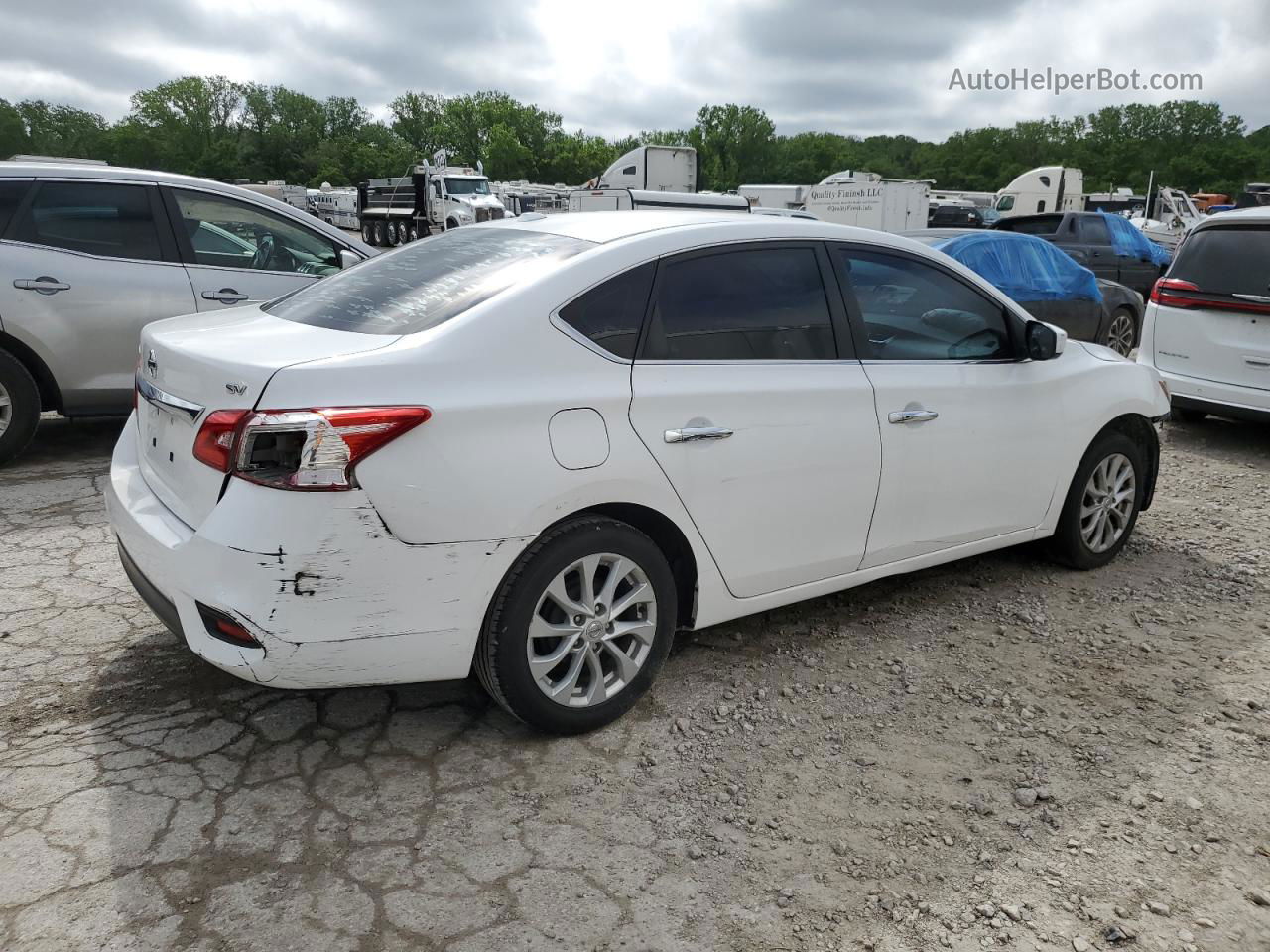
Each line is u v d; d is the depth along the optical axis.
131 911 2.20
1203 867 2.52
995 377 3.92
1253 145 112.88
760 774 2.86
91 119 110.50
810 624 3.91
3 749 2.81
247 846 2.45
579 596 2.91
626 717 3.14
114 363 5.70
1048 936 2.26
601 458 2.79
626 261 2.98
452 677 2.74
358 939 2.15
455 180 30.98
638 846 2.52
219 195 6.03
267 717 3.05
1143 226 24.61
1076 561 4.54
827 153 121.12
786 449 3.23
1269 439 7.56
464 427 2.55
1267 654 3.77
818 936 2.23
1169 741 3.12
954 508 3.86
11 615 3.68
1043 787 2.84
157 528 2.69
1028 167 115.06
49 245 5.46
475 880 2.36
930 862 2.51
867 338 3.54
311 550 2.40
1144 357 7.52
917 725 3.17
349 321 2.89
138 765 2.77
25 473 5.50
